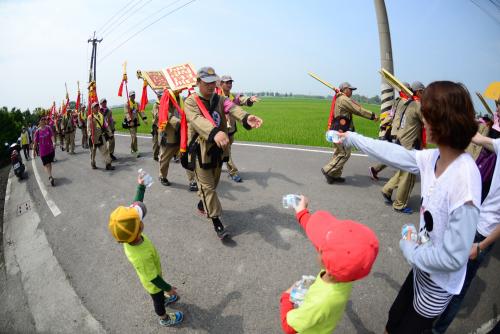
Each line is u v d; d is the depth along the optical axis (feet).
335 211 16.24
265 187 19.88
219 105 13.26
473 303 10.11
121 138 47.34
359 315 9.86
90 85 27.43
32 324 11.34
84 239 16.14
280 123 55.06
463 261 4.79
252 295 11.02
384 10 26.30
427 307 6.16
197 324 10.01
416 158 6.00
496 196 7.43
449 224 4.94
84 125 43.19
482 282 10.88
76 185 25.04
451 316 8.34
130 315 10.69
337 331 9.36
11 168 40.88
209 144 12.63
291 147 30.53
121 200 20.70
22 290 13.46
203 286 11.62
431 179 5.49
